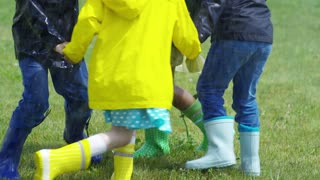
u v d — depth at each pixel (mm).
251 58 8789
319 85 17031
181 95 9656
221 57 8680
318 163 10125
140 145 10695
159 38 7934
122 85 7680
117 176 8234
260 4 8766
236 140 11273
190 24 8172
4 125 11930
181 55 8938
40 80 8359
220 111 8891
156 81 7766
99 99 7809
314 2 34406
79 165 7758
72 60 7977
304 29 27812
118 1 7695
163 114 7730
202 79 8953
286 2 34125
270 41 8750
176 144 10664
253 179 9000
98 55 7883
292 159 10281
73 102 9117
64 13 8500
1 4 30219
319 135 11953
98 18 7820
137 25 7879
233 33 8539
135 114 7703
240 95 9094
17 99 14281
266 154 10484
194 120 9844
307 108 14219
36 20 8156
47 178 7555
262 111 13836
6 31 24609
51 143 10914
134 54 7750
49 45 8234
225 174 9109
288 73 18625
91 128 11805
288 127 12492
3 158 8758
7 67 17734
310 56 21734
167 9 8078
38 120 8648
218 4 8359
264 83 16969
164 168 9516
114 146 8008
